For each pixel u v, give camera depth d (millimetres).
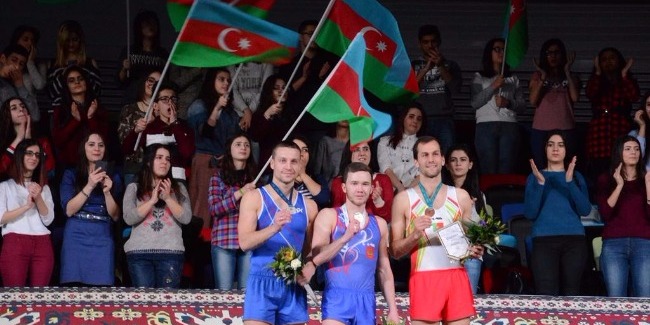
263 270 10352
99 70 15656
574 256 12750
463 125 16312
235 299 12211
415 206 10867
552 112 15570
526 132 16031
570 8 17312
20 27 15070
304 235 10500
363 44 11766
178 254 12492
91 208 12562
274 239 10383
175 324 11930
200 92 14672
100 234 12539
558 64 15633
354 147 11898
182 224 12695
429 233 10820
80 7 16875
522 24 14711
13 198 12477
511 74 15539
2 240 12734
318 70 15156
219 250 12461
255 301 10320
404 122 13945
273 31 12445
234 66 14883
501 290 13273
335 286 10492
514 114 15469
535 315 12383
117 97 16625
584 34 17281
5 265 12328
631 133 14531
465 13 17312
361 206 10594
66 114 13969
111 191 12789
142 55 15141
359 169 10547
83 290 12062
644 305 12477
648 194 12719
